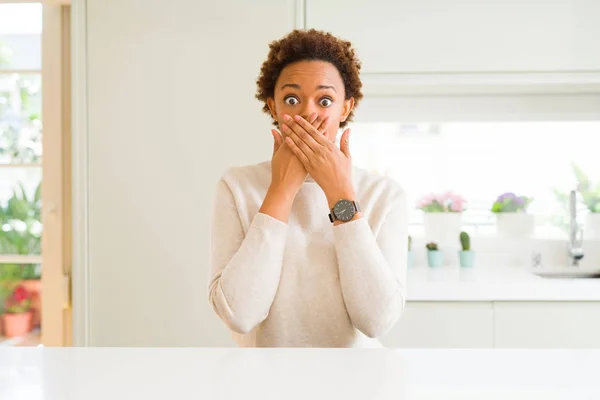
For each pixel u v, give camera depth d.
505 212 2.65
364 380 0.56
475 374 0.59
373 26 2.22
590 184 2.66
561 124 2.66
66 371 0.61
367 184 1.12
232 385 0.55
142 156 2.19
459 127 2.67
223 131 2.19
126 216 2.18
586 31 2.21
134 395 0.52
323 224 1.09
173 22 2.19
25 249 2.44
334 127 1.07
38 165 2.41
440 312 2.09
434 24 2.22
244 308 0.98
